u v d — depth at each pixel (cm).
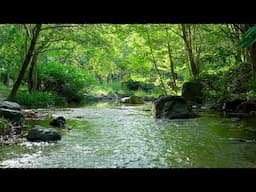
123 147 778
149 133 977
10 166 602
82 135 948
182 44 2245
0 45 2006
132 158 670
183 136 912
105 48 1952
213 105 1614
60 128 1084
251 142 807
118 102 2727
